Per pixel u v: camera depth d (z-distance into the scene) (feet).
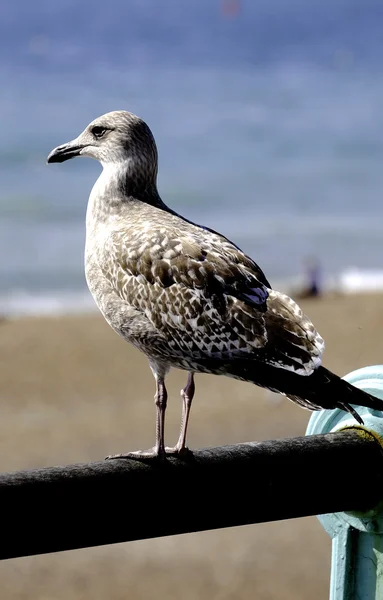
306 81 238.68
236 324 17.42
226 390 62.13
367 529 14.38
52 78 231.09
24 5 490.49
